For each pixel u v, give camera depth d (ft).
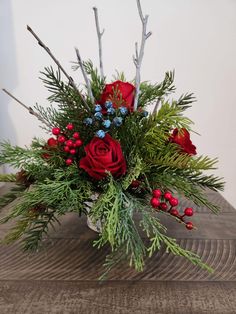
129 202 1.11
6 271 1.15
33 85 2.74
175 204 1.14
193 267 1.18
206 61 2.72
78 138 1.21
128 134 1.21
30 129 2.83
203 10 2.61
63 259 1.23
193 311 0.96
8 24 2.62
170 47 2.68
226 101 2.80
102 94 1.26
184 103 1.28
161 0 2.60
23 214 1.20
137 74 1.25
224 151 2.92
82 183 1.18
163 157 1.17
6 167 2.70
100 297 1.01
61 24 2.63
